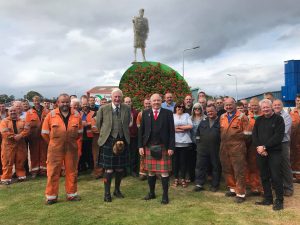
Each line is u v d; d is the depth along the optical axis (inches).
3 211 226.8
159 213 217.9
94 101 360.8
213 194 269.0
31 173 343.3
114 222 200.8
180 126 291.9
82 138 340.5
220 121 263.0
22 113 374.6
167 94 305.7
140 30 382.6
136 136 330.3
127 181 315.0
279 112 263.9
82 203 243.0
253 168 268.1
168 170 245.1
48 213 220.7
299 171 307.3
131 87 324.5
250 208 229.9
